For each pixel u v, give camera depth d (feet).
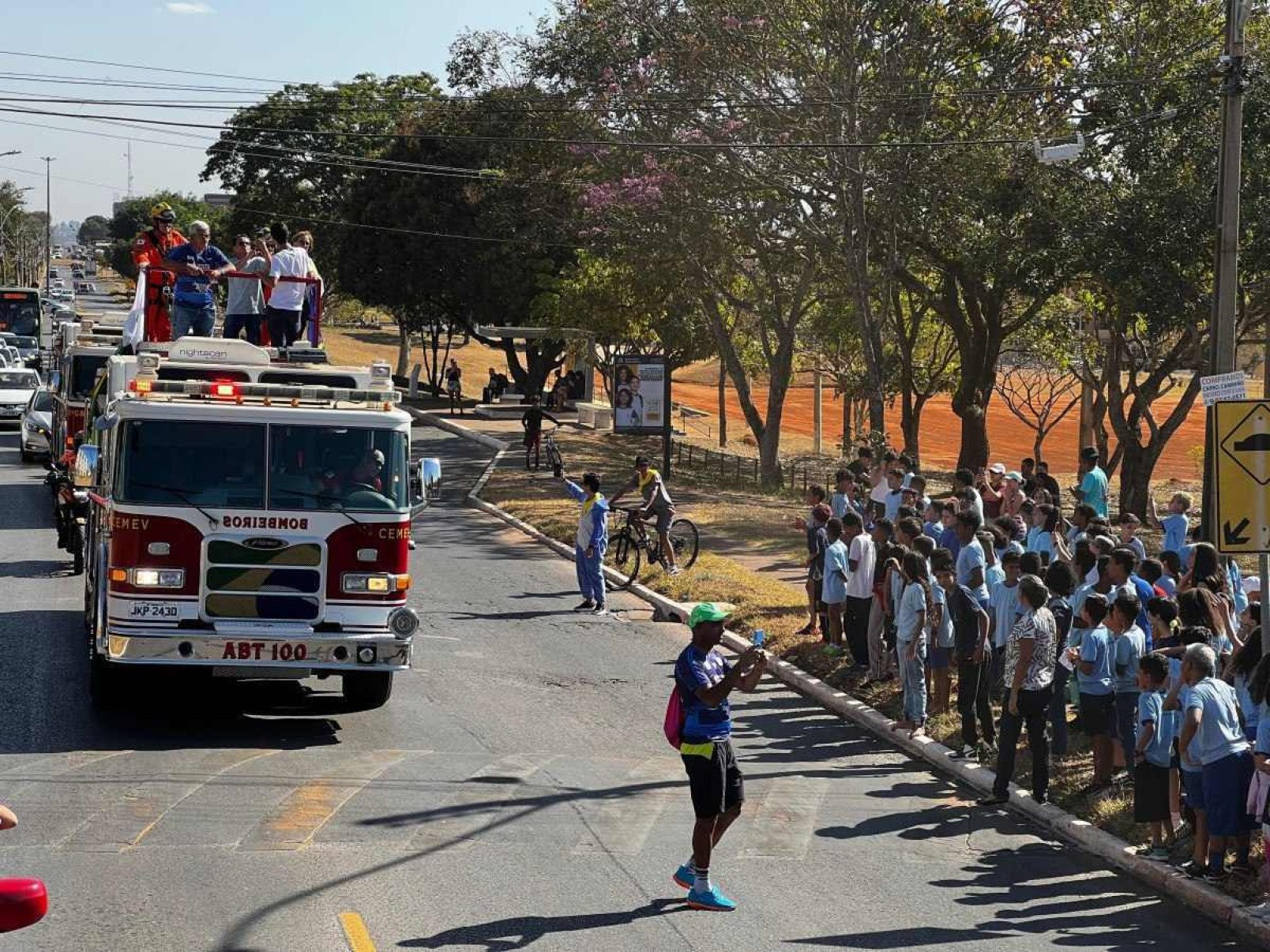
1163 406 302.86
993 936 28.86
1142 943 28.73
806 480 140.87
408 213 196.75
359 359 370.94
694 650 30.37
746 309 140.36
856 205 110.52
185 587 41.88
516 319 205.57
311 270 56.08
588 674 53.78
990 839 35.76
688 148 115.24
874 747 44.91
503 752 42.22
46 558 76.18
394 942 27.04
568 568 80.84
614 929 28.30
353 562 42.98
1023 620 37.52
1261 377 236.02
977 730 44.06
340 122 232.53
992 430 268.21
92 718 44.24
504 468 130.21
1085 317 146.72
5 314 235.61
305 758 40.65
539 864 32.24
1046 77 106.22
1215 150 96.22
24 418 121.60
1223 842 31.55
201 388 43.04
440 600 68.95
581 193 147.23
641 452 157.69
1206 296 98.12
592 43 130.82
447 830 34.53
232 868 31.01
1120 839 34.88
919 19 106.22
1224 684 31.91
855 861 33.60
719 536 91.20
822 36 108.88
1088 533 50.42
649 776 40.22
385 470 43.60
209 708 46.34
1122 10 110.32
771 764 42.60
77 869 30.53
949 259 121.39
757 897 30.71
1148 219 97.60
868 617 51.75
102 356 81.15
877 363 113.39
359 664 42.93
